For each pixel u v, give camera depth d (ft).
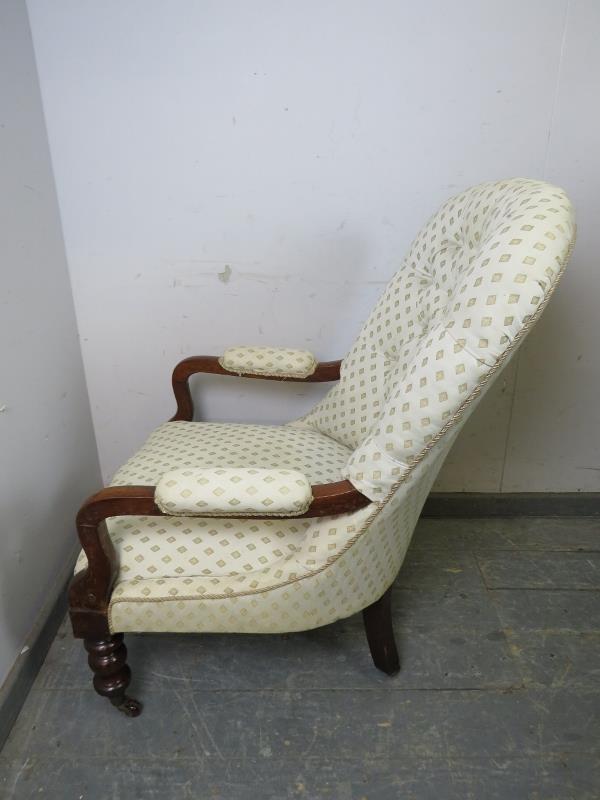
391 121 3.87
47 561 3.92
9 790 2.93
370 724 3.26
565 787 2.91
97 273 4.28
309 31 3.65
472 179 4.02
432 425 2.34
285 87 3.78
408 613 4.06
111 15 3.61
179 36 3.66
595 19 3.59
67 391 4.25
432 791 2.91
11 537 3.41
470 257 2.83
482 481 5.05
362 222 4.15
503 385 4.65
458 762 3.04
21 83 3.54
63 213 4.10
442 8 3.58
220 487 2.44
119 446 4.90
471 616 4.02
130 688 3.50
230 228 4.16
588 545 4.75
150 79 3.76
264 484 2.46
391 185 4.04
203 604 2.78
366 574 2.95
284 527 2.92
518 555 4.64
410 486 2.59
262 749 3.13
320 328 4.49
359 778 2.98
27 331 3.63
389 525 2.83
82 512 2.58
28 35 3.62
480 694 3.43
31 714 3.34
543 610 4.07
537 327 4.44
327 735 3.20
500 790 2.90
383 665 3.50
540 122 3.86
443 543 4.79
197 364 4.04
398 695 3.44
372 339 3.67
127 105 3.83
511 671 3.59
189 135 3.91
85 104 3.82
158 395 4.71
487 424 4.81
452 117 3.85
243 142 3.92
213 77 3.76
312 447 3.56
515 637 3.84
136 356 4.56
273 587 2.75
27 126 3.62
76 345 4.42
